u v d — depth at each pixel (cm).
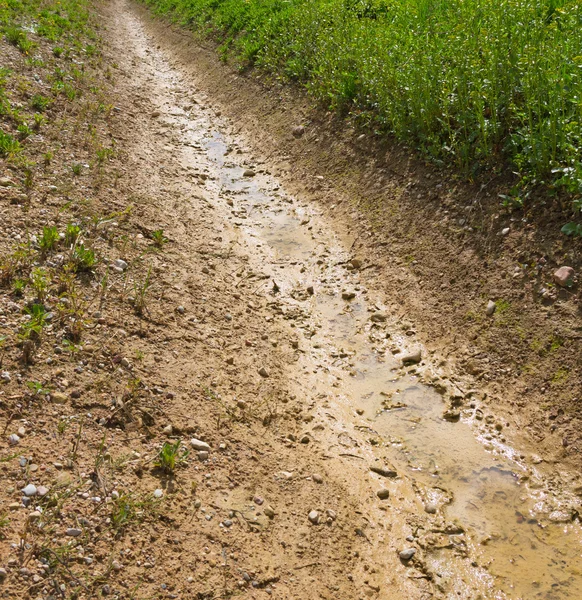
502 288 499
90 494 308
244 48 1295
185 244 641
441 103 658
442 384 469
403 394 468
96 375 394
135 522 302
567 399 411
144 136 973
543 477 383
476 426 429
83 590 261
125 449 347
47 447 327
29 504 291
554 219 501
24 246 499
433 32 707
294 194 805
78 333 421
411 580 323
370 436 430
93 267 512
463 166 617
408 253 604
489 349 475
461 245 559
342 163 789
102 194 669
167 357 444
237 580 294
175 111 1181
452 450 413
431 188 636
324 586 308
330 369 499
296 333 541
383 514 364
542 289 472
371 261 627
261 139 990
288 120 975
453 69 636
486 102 627
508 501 372
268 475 372
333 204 743
